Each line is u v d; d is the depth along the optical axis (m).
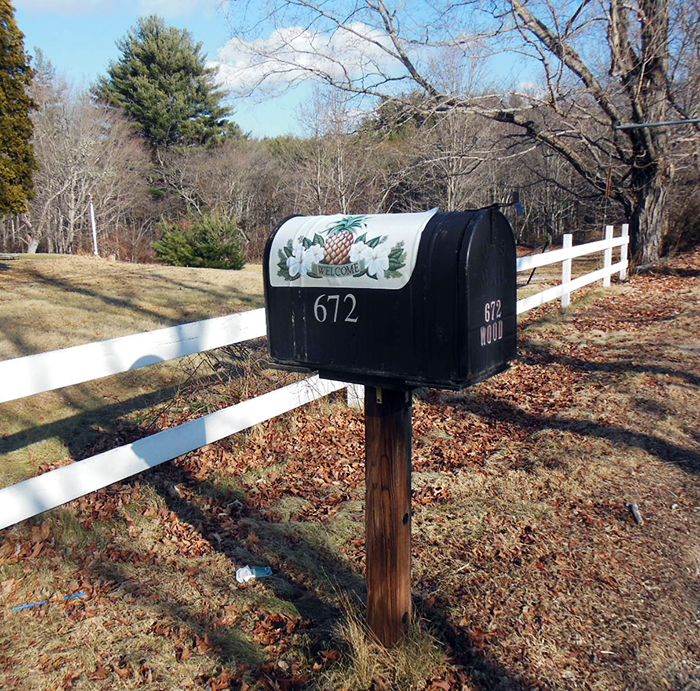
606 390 6.65
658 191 15.62
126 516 4.08
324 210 28.47
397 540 2.76
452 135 18.58
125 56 41.66
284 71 12.52
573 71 14.42
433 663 2.89
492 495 4.56
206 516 4.24
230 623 3.20
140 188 38.62
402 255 2.37
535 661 2.98
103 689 2.73
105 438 5.05
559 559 3.77
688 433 5.57
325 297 2.59
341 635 3.01
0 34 15.52
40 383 3.51
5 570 3.41
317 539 3.99
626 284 13.47
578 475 4.82
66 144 33.38
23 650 2.93
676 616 3.29
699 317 9.73
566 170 27.73
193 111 41.97
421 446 5.52
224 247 22.25
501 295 2.53
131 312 9.64
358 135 14.66
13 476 4.33
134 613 3.22
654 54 14.12
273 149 41.47
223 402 5.66
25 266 16.22
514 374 7.48
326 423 5.84
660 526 4.14
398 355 2.44
